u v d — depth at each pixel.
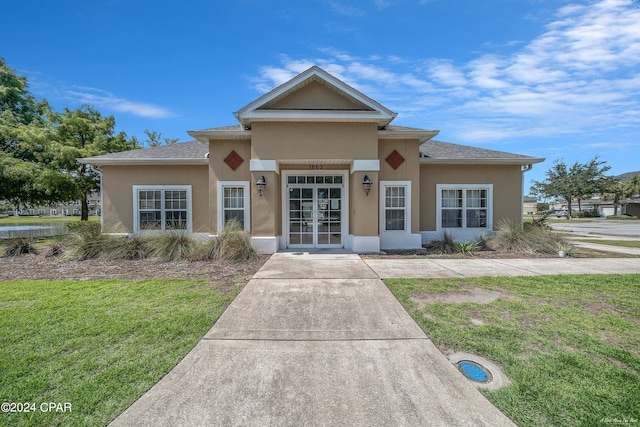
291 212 10.41
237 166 10.07
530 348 3.23
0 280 6.08
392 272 6.73
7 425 2.11
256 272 6.73
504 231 10.32
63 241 9.34
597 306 4.47
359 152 9.46
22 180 16.08
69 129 18.08
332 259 8.33
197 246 8.62
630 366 2.87
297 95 9.66
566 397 2.43
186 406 2.32
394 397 2.45
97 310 4.31
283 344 3.37
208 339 3.46
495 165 11.66
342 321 4.00
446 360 3.02
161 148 12.42
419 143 10.43
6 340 3.37
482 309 4.38
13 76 19.19
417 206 10.32
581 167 41.62
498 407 2.32
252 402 2.38
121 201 11.20
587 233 17.86
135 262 7.92
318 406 2.33
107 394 2.45
